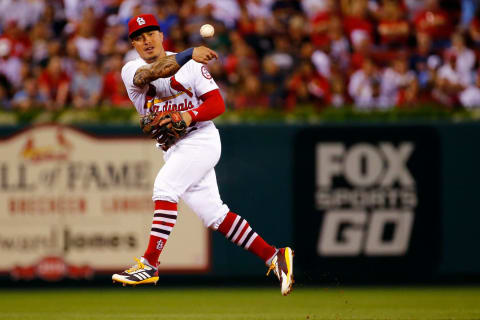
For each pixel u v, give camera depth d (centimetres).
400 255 3156
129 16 4166
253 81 3544
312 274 3134
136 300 2753
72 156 3069
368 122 3158
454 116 3180
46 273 3064
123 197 3075
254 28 4081
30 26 4156
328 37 4078
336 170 3147
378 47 4216
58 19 4159
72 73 3697
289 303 2652
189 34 3897
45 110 3081
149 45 1692
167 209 1709
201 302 2684
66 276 3072
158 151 3083
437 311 2373
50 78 3659
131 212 3077
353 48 4153
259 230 3117
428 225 3161
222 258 3108
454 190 3164
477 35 4112
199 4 4184
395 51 4144
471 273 3162
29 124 3056
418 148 3162
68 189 3064
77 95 3622
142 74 1681
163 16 4106
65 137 3066
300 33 3991
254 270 3119
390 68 3972
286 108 3347
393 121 3164
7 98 3703
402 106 3195
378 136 3155
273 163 3133
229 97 3516
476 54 4059
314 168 3144
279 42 3909
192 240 3097
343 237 3145
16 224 3053
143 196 3080
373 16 4266
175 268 3094
